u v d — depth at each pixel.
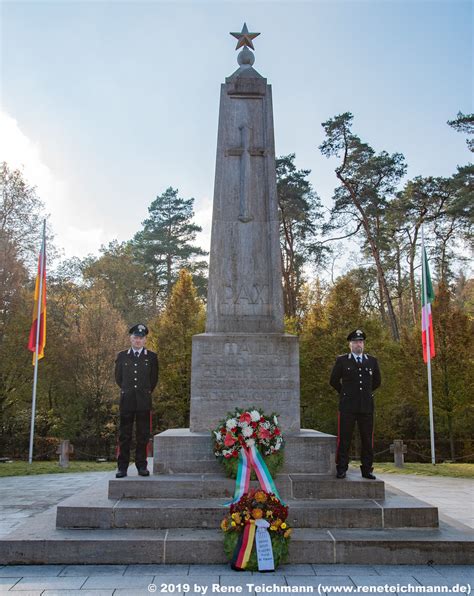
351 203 32.38
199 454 7.80
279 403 8.44
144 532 6.34
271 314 9.13
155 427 27.41
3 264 24.16
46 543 5.99
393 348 25.69
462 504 9.94
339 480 7.29
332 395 24.52
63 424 27.55
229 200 9.51
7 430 25.36
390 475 15.51
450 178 30.83
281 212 32.78
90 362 28.58
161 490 7.10
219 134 9.73
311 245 34.66
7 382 25.09
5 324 24.47
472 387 22.73
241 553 5.73
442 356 23.25
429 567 5.91
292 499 7.16
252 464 7.09
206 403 8.41
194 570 5.75
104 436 26.95
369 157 31.52
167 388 26.20
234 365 8.52
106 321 29.27
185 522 6.51
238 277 9.26
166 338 26.78
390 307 32.25
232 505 6.06
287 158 33.03
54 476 14.97
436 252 34.91
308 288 36.53
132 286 44.47
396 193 32.28
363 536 6.23
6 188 26.50
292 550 6.03
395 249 37.69
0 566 5.89
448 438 25.44
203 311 28.48
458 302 36.78
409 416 26.42
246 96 9.87
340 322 25.61
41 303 19.25
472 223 31.03
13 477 14.78
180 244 45.16
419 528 6.59
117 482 7.11
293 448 7.86
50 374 27.75
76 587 5.17
